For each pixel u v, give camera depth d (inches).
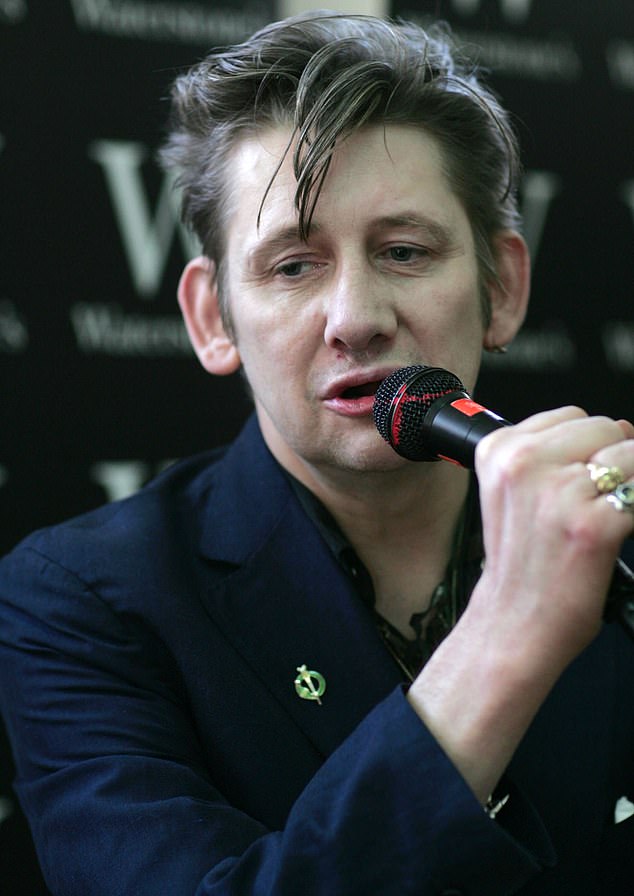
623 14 404.5
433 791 133.8
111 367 341.4
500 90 386.3
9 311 328.8
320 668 190.7
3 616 207.0
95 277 339.3
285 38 191.8
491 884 134.1
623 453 128.6
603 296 399.9
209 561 204.8
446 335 182.7
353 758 141.2
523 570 130.7
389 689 187.6
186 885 156.8
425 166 183.8
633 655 205.9
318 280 181.9
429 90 183.3
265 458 212.8
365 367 177.3
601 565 126.4
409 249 181.5
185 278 220.1
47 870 182.4
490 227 203.0
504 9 387.5
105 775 175.5
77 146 336.8
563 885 184.5
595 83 400.5
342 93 176.2
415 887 133.6
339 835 135.6
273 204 181.5
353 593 195.6
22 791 196.7
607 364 399.5
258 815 182.5
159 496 221.9
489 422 146.7
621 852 189.0
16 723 201.3
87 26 338.0
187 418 350.3
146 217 345.4
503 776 159.3
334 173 177.0
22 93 331.3
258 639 193.8
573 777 190.4
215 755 186.2
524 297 214.8
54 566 203.8
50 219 334.3
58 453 334.3
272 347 183.8
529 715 134.0
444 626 204.5
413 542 203.8
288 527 203.0
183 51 348.8
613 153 402.6
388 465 179.8
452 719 135.9
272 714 187.9
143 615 193.9
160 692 189.5
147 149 344.5
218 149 196.2
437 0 259.0
